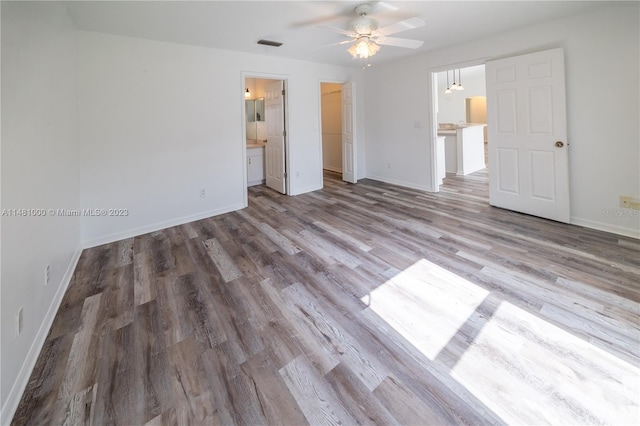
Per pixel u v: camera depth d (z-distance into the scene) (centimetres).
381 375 151
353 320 194
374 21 301
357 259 279
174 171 383
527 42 353
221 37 354
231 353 168
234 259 286
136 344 177
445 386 143
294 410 134
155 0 252
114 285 243
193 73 386
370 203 466
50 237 211
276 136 544
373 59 507
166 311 208
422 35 377
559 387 140
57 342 179
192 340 179
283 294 226
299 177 537
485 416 128
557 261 258
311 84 525
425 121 502
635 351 159
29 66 186
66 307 214
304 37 361
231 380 150
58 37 247
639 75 285
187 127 388
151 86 355
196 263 280
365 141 621
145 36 339
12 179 155
